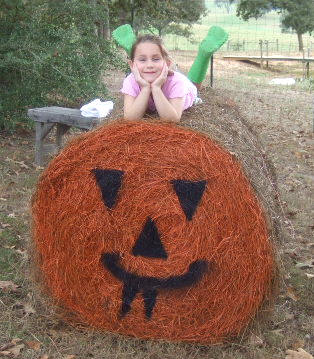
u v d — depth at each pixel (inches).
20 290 162.1
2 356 136.3
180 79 144.9
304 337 148.0
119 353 138.6
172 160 134.3
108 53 371.6
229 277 137.4
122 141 135.3
